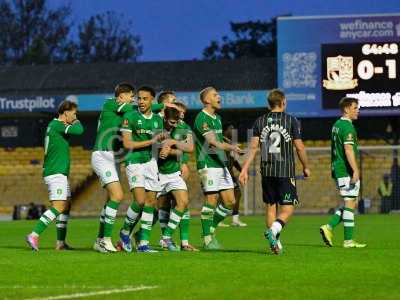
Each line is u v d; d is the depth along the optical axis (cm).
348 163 3234
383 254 2864
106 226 3028
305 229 4856
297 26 8750
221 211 3275
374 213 7900
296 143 2830
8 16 16662
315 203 8869
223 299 1845
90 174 9288
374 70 8625
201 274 2289
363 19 8656
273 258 2716
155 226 5281
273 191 2856
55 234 4625
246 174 2862
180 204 3159
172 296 1889
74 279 2209
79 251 3097
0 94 10306
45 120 10206
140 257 2772
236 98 9381
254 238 4022
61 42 17088
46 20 16962
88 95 9612
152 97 3031
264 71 10356
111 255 2866
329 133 9662
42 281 2173
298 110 8788
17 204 9512
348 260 2641
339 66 8706
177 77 10525
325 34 8706
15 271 2383
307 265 2492
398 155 8606
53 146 3150
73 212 9150
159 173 3150
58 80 10662
